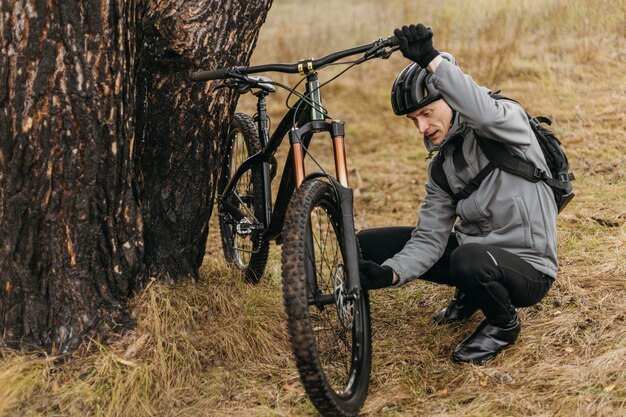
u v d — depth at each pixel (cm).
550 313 353
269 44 970
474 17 936
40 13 287
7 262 313
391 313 380
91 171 307
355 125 793
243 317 345
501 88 770
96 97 300
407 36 278
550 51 843
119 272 328
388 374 317
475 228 316
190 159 351
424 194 611
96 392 298
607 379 294
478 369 312
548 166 305
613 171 556
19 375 300
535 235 303
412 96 295
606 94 721
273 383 314
